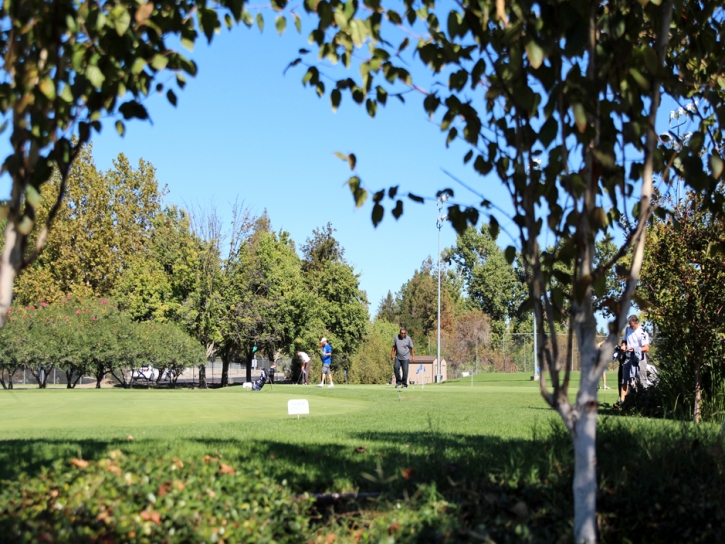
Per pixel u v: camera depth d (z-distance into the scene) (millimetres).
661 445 5988
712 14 5191
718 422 10711
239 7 4398
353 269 60406
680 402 12086
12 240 3996
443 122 4508
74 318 27000
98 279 51625
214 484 4984
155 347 28375
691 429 7078
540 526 4574
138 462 5320
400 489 5309
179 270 39250
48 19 4020
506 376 44156
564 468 5492
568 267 4684
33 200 3957
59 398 16625
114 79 4305
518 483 5230
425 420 10688
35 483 4867
